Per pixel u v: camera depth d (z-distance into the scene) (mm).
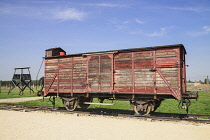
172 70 10039
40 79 14930
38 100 22766
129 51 11266
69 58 13312
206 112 12695
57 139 6672
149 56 10695
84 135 7152
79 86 12719
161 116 10977
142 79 10773
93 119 10266
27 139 6680
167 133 7426
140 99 11156
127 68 11250
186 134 7277
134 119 10180
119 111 12586
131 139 6660
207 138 6762
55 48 14656
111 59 11711
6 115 11547
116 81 11508
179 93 9766
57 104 18547
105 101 20922
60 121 9758
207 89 29641
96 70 12164
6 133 7461
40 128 8250
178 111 13258
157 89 10344
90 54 12422
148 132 7578
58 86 13547
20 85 33938
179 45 9883
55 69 13812
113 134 7289
